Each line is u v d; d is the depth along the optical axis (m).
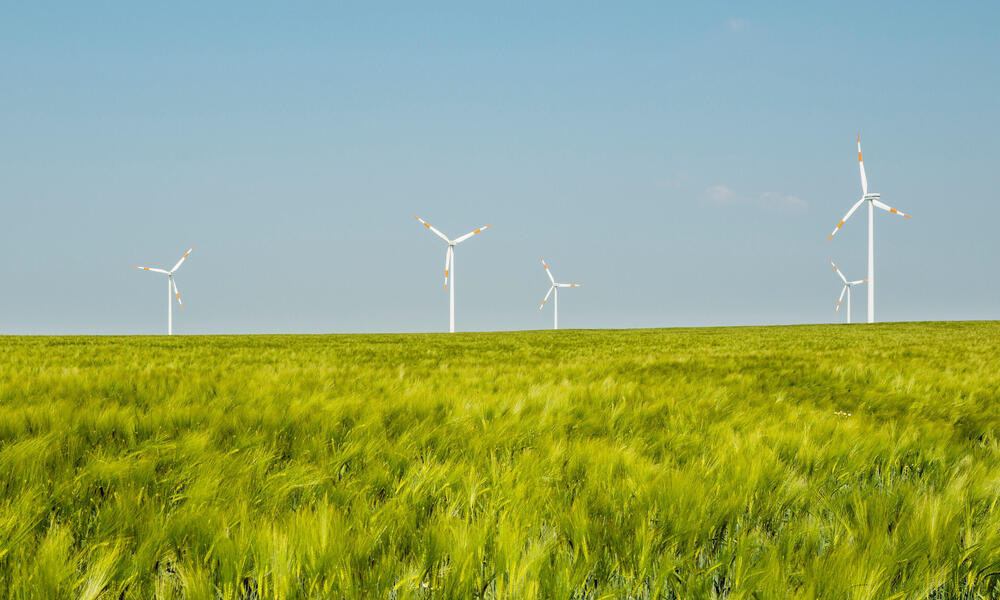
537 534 2.42
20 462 3.07
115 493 2.68
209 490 2.75
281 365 11.36
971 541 2.38
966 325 51.53
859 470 3.53
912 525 2.40
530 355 17.34
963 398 7.36
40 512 2.53
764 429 4.52
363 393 6.30
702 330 51.56
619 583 2.21
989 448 4.29
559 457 3.64
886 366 11.72
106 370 9.45
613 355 17.00
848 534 2.45
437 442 4.12
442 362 13.52
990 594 2.23
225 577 2.04
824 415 5.43
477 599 2.06
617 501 2.80
